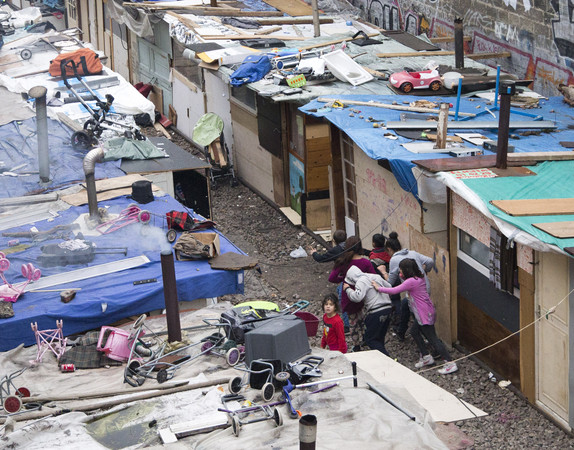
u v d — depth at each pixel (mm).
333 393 8586
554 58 15812
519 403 10383
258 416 8219
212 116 19531
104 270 11602
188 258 11844
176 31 20328
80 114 19406
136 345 9945
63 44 26312
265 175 18125
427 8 20094
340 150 14891
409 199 12352
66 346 10203
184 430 7953
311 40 18984
